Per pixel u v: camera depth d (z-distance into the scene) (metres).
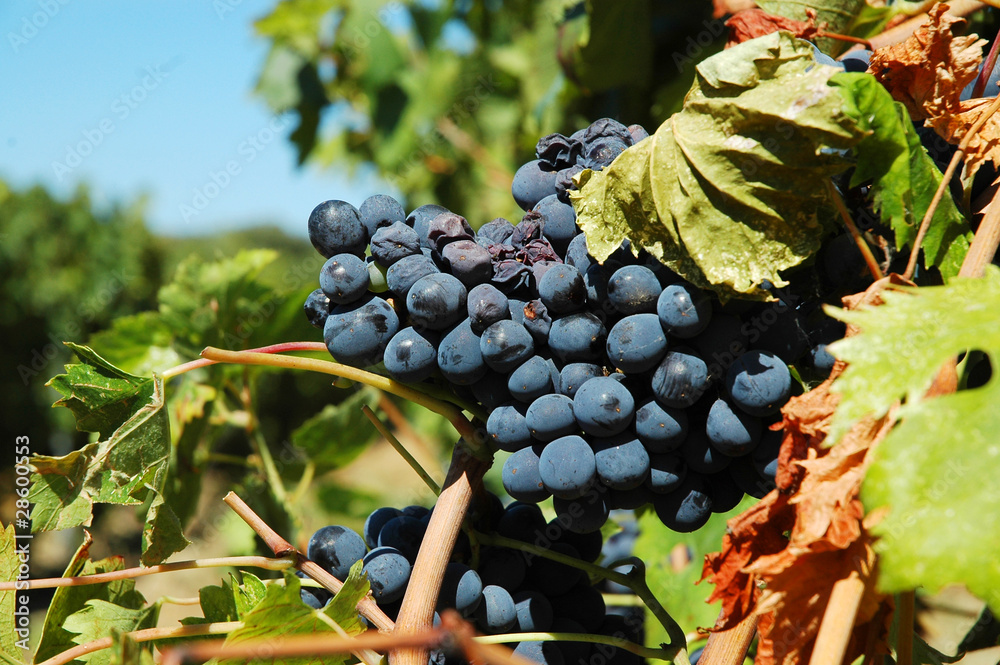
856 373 0.31
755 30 0.42
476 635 0.38
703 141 0.35
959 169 0.36
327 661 0.37
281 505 0.62
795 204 0.34
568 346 0.36
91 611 0.41
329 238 0.37
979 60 0.36
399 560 0.38
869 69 0.37
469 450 0.38
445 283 0.36
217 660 0.36
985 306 0.32
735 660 0.36
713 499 0.38
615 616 0.42
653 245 0.35
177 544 0.39
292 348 0.38
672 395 0.35
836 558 0.32
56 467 0.39
